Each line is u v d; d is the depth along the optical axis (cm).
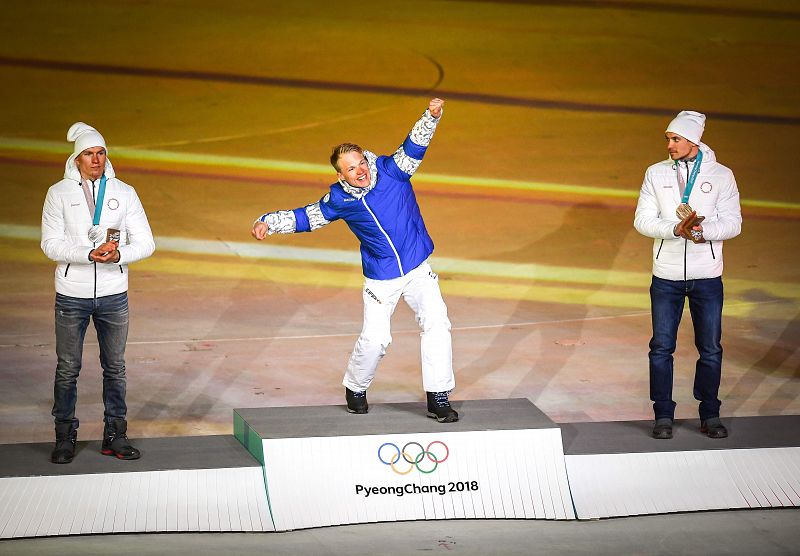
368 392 2708
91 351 2950
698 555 1958
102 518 2038
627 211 4278
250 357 2922
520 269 3688
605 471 2178
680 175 2262
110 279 2145
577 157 4872
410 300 2255
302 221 2186
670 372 2295
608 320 3241
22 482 2058
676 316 2297
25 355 2889
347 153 2141
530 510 2127
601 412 2598
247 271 3634
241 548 1969
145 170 4591
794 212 4281
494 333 3127
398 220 2194
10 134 4978
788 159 4894
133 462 2145
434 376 2223
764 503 2161
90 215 2125
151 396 2659
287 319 3219
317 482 2105
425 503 2123
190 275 3575
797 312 3297
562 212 4250
